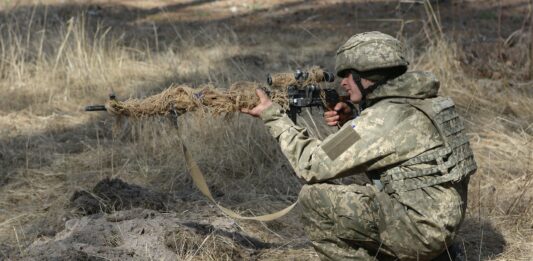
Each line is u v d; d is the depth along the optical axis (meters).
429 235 4.33
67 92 9.66
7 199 6.68
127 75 10.40
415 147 4.30
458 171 4.35
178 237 5.36
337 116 4.91
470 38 11.71
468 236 5.74
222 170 7.20
